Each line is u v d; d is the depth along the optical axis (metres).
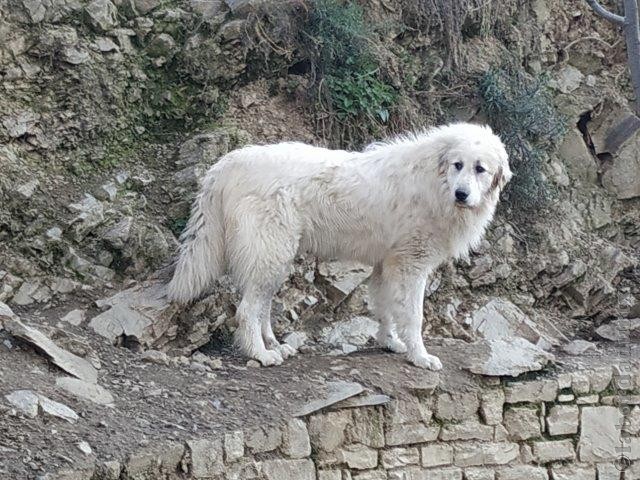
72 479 4.31
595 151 6.41
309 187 5.09
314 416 4.81
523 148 6.13
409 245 5.08
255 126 5.93
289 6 6.07
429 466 5.00
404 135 6.09
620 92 6.55
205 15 6.07
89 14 5.81
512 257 5.93
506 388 5.14
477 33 6.48
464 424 5.06
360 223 5.12
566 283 5.92
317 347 5.35
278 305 5.43
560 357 5.45
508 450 5.12
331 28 6.07
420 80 6.29
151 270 5.35
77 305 5.15
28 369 4.70
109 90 5.75
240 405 4.78
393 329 5.24
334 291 5.53
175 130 5.89
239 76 6.01
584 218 6.22
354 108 6.02
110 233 5.34
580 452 5.22
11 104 5.56
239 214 5.05
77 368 4.79
